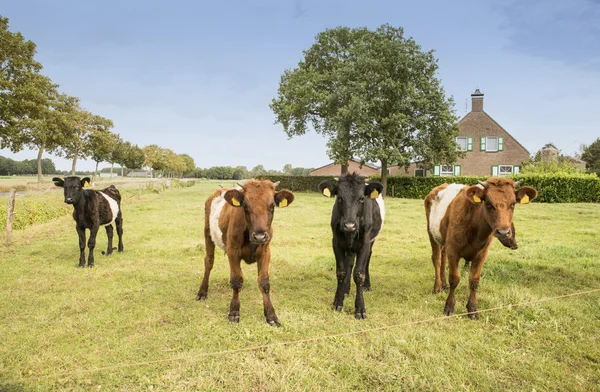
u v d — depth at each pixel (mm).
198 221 14906
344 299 5805
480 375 3643
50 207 16172
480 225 4855
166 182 51406
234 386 3479
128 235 11578
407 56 26750
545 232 11992
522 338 4395
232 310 4953
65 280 6797
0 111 27594
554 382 3553
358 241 5234
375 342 4242
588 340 4332
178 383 3529
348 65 28547
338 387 3461
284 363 3867
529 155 40344
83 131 47531
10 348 4215
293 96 34875
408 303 5602
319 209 19469
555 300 5457
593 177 23734
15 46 28406
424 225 13680
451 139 27906
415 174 45031
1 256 8719
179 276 7094
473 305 5109
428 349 4133
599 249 9203
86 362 3914
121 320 4969
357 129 26859
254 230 4395
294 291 6211
